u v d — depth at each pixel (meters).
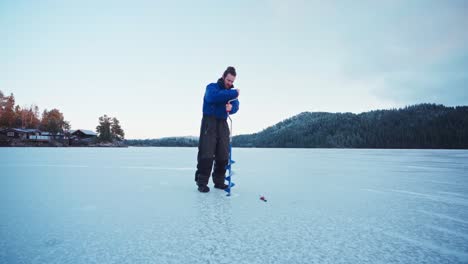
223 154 3.08
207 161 2.87
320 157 12.96
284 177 4.29
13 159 9.44
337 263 1.03
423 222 1.65
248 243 1.26
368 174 4.79
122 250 1.16
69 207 2.05
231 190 2.97
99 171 5.20
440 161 9.18
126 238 1.33
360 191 2.90
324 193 2.75
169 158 10.77
